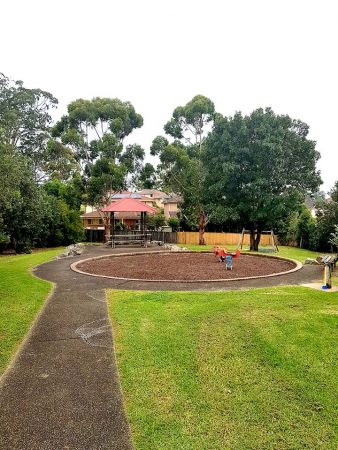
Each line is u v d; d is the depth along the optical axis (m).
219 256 17.03
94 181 34.38
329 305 7.49
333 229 30.19
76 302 8.48
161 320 6.83
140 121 40.38
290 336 5.80
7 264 15.92
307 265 14.52
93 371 4.88
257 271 13.14
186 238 39.19
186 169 33.47
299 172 24.47
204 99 36.22
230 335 5.94
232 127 24.36
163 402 4.18
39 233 29.52
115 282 10.95
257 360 5.15
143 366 5.02
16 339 6.04
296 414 3.99
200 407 4.11
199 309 7.37
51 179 42.19
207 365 5.04
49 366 5.04
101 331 6.42
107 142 34.62
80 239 35.31
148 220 47.66
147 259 17.36
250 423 3.83
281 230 37.59
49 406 4.05
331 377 4.68
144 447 3.42
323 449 3.46
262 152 23.14
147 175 39.38
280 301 7.80
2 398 4.20
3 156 11.41
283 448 3.47
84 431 3.62
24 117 37.28
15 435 3.54
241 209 24.94
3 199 12.60
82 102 36.84
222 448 3.45
